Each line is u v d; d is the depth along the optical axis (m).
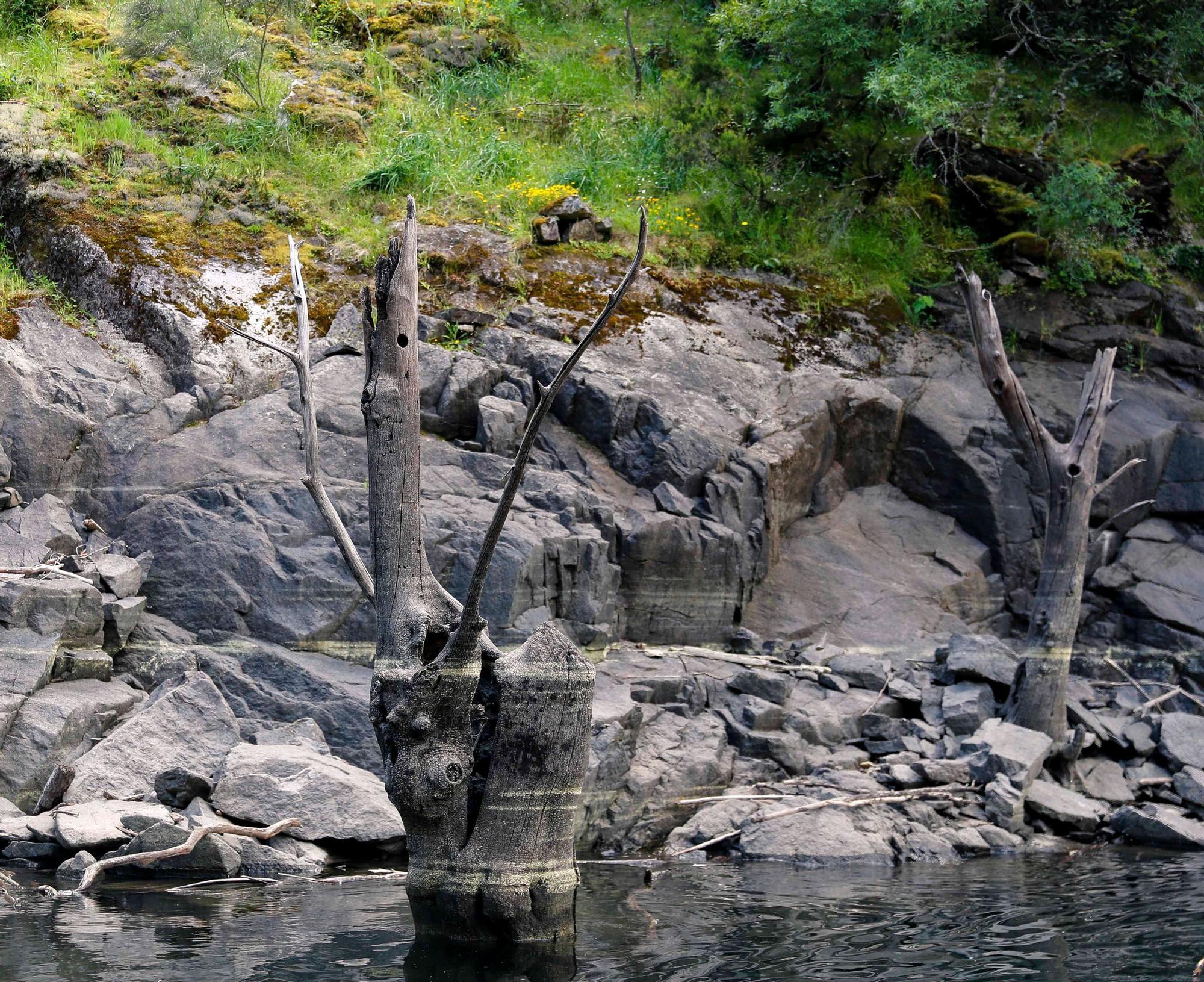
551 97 14.90
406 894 5.29
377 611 4.69
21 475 8.32
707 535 9.34
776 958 4.66
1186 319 13.25
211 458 8.52
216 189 11.21
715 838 6.90
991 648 9.16
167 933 4.75
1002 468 11.12
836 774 7.74
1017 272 13.20
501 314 10.72
